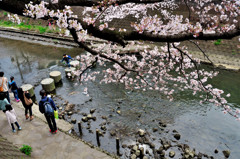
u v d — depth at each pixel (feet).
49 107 23.61
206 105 36.70
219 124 32.30
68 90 42.78
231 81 42.98
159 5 52.37
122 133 30.78
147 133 30.71
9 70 52.31
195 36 7.00
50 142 24.45
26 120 28.07
